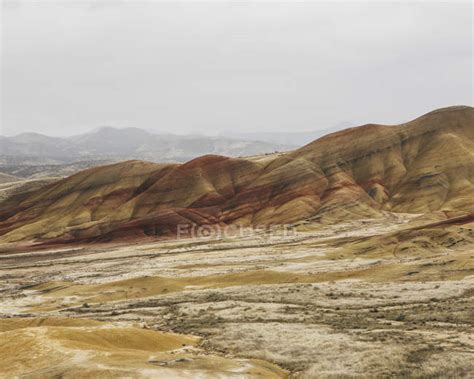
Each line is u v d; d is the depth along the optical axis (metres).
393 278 76.81
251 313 58.34
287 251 122.75
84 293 89.50
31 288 102.50
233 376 31.12
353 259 100.75
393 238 108.06
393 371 32.53
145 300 77.62
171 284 89.56
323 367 34.97
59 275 120.31
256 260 113.69
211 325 52.53
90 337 40.25
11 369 33.41
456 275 72.62
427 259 87.44
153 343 42.34
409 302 59.81
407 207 174.00
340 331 45.41
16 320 54.91
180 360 33.84
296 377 33.91
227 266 109.25
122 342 41.69
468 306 53.69
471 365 32.12
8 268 140.50
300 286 76.62
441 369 31.86
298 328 47.84
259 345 42.00
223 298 71.75
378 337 41.53
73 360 33.25
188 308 65.38
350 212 174.38
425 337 40.53
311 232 156.50
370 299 63.38
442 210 153.38
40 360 34.16
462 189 172.38
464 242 100.25
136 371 30.38
